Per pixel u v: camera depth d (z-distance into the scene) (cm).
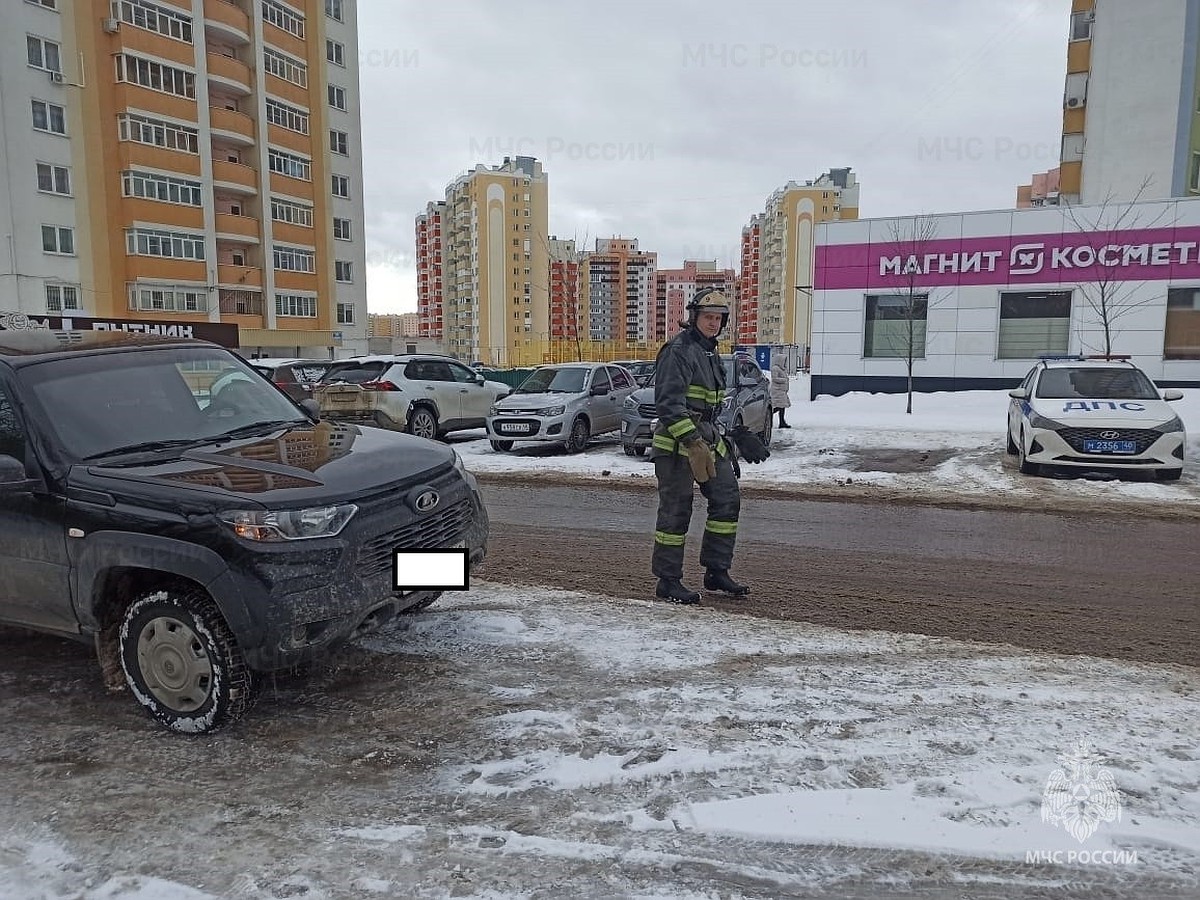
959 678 416
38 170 3684
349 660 452
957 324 2294
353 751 357
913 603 555
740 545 733
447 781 330
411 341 6844
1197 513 865
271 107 4691
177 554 360
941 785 314
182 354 496
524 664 442
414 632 491
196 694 374
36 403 409
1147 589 590
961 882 265
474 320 9844
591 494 1027
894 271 2330
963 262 2267
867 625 506
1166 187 3409
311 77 4978
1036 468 1112
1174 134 3375
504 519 866
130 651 388
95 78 3872
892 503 938
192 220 4253
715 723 368
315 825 305
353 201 5341
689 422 521
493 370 3209
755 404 1330
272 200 4719
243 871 279
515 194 9550
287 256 4841
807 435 1584
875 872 270
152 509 369
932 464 1224
